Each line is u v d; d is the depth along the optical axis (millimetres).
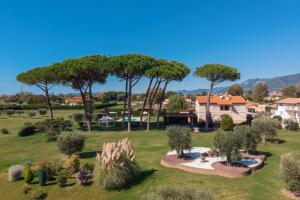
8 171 24844
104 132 47688
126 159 21938
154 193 11945
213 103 63500
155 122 64875
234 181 21562
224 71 51125
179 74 47125
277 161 27875
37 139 42219
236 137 24891
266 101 144250
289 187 18828
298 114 67688
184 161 26547
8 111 92312
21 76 51469
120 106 120625
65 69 46094
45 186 21969
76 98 158250
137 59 46750
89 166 24031
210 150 29531
